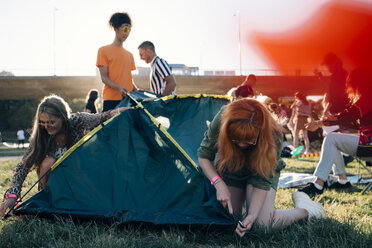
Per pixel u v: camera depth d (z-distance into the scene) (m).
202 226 2.75
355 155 4.29
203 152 2.92
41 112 3.22
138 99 3.95
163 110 3.96
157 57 5.66
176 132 3.65
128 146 3.28
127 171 3.14
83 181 3.05
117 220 2.84
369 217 3.27
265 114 2.53
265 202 2.81
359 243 2.46
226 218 2.83
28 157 3.26
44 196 3.04
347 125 4.80
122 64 5.34
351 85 4.34
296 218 2.91
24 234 2.68
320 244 2.46
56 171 3.10
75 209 2.94
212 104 4.35
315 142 14.59
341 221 2.97
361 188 4.96
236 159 2.70
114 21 5.24
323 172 4.29
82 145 3.21
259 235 2.65
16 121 59.16
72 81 49.34
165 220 2.80
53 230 2.68
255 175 2.79
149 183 3.11
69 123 3.38
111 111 3.55
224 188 2.78
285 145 10.76
